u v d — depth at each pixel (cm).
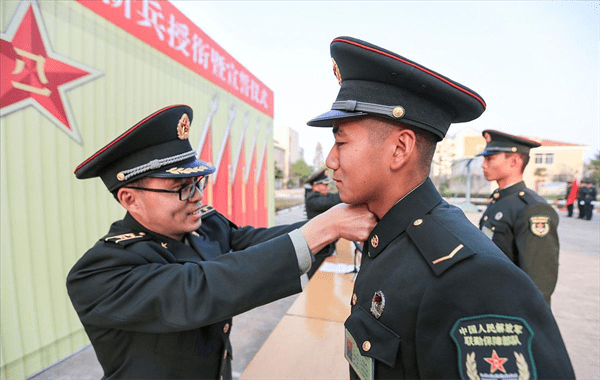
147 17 320
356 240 80
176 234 107
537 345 48
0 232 202
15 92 208
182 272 79
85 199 255
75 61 245
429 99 67
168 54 355
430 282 58
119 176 93
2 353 202
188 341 93
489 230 211
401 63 62
